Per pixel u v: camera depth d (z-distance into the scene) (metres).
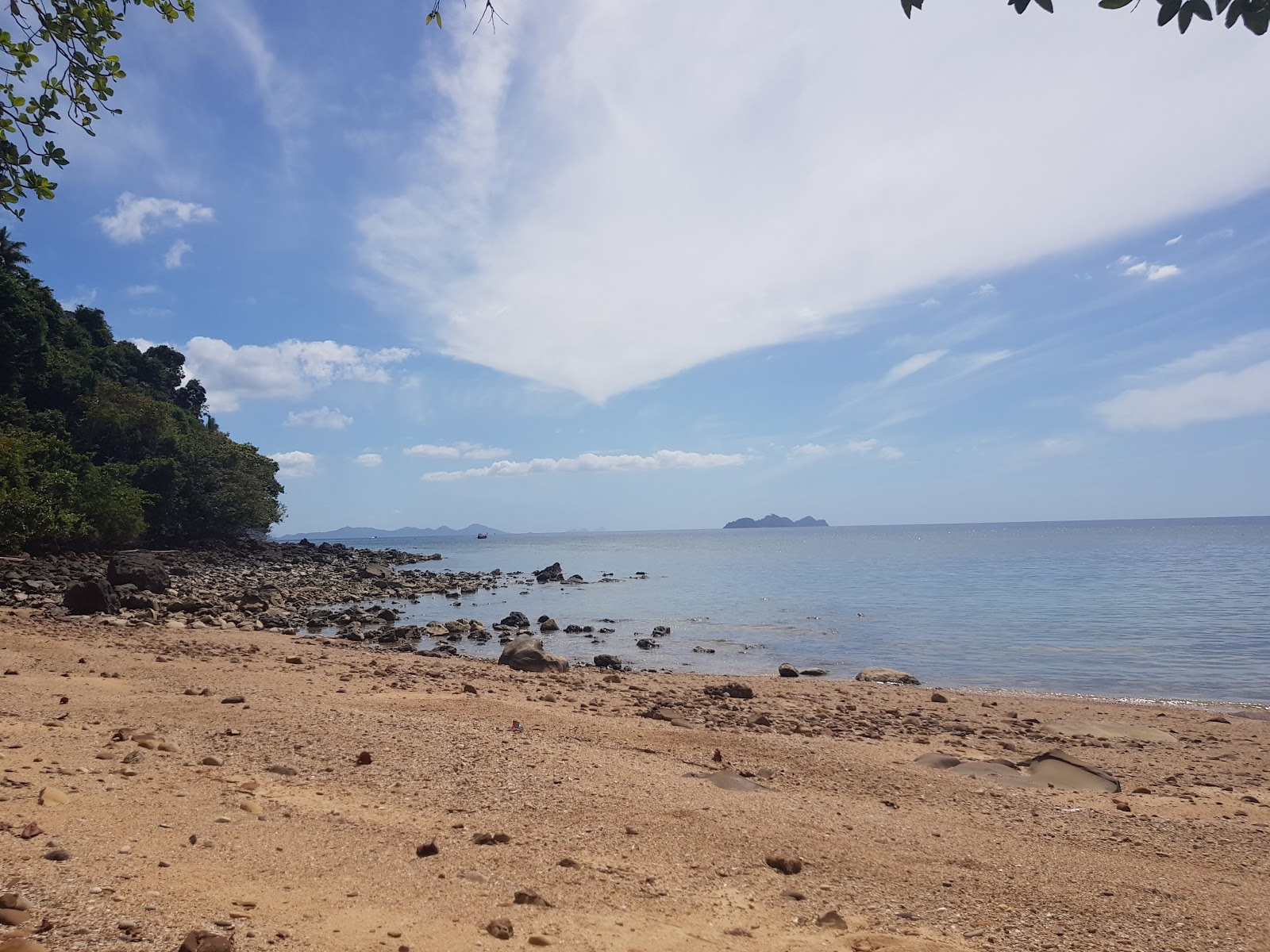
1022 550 103.56
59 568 40.47
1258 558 74.94
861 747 12.33
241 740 9.17
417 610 41.19
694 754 10.80
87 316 88.25
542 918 4.81
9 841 4.96
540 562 96.88
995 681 21.94
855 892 5.84
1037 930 5.25
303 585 49.44
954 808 8.88
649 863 6.13
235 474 72.75
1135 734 14.91
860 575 62.47
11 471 44.09
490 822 6.86
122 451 66.31
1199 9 3.84
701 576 67.75
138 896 4.39
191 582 43.41
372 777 8.05
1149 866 6.87
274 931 4.20
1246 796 10.41
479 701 13.49
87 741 8.41
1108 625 31.41
